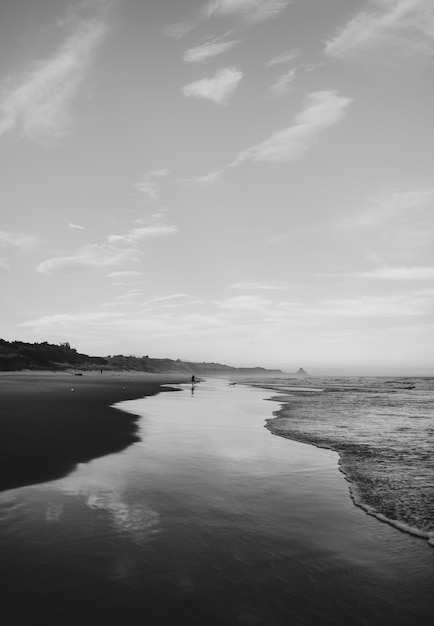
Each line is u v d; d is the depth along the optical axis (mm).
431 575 6137
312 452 15008
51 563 6078
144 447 14906
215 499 9336
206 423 22594
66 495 9203
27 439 15062
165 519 8008
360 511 8812
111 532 7266
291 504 9172
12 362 120250
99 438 16047
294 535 7473
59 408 25609
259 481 10961
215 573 5980
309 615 5062
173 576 5848
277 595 5484
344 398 49531
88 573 5832
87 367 158375
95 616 4879
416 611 5215
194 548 6770
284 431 20250
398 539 7410
